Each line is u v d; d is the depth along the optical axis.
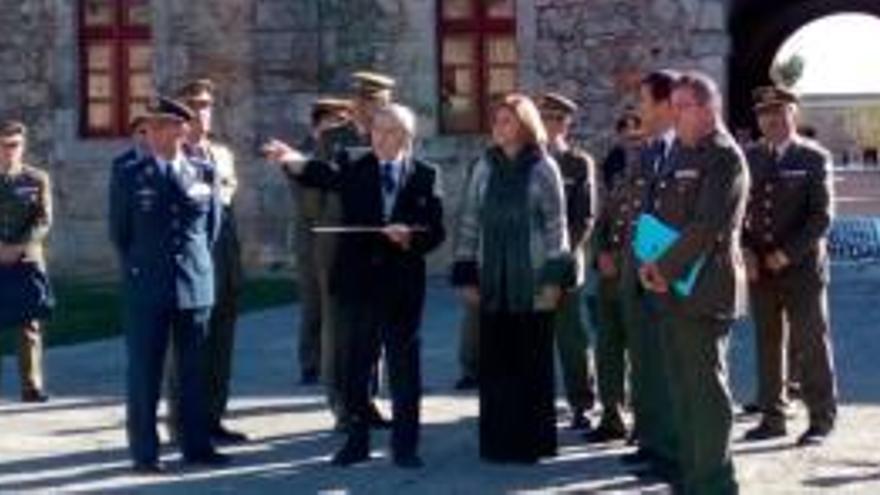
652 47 21.39
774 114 10.21
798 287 10.20
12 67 23.08
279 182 22.20
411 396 9.68
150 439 9.64
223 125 22.42
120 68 22.88
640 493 9.00
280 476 9.48
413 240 9.56
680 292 7.93
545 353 9.84
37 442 10.67
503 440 9.79
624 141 11.05
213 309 10.31
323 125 11.05
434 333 16.22
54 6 22.88
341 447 10.20
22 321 12.29
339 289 9.64
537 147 9.79
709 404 7.96
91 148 22.75
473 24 21.95
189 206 9.66
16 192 12.29
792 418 11.09
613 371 10.34
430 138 21.81
